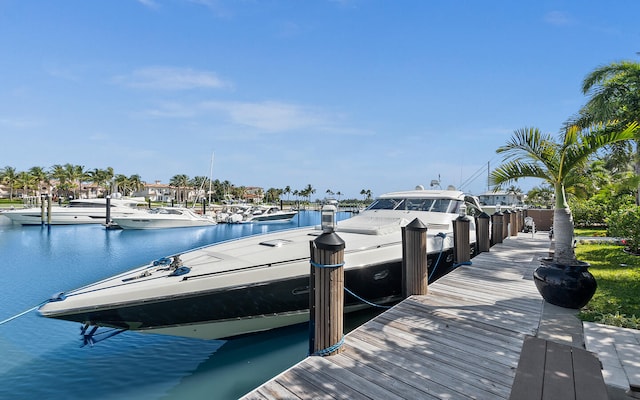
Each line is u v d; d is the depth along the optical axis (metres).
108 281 4.97
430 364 3.26
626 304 5.25
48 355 5.41
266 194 117.62
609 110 10.94
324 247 3.46
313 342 3.66
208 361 5.12
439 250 7.24
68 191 85.88
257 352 5.38
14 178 76.81
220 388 4.45
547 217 19.59
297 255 5.57
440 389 2.84
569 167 4.96
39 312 4.25
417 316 4.53
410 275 5.52
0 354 5.43
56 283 11.50
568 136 5.00
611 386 2.75
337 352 3.51
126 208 34.56
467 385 2.89
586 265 4.78
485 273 7.07
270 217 41.44
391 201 9.20
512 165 5.63
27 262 15.31
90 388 4.46
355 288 5.75
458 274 6.97
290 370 3.19
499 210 14.28
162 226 31.22
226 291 4.79
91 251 18.53
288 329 5.65
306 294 5.39
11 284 11.38
